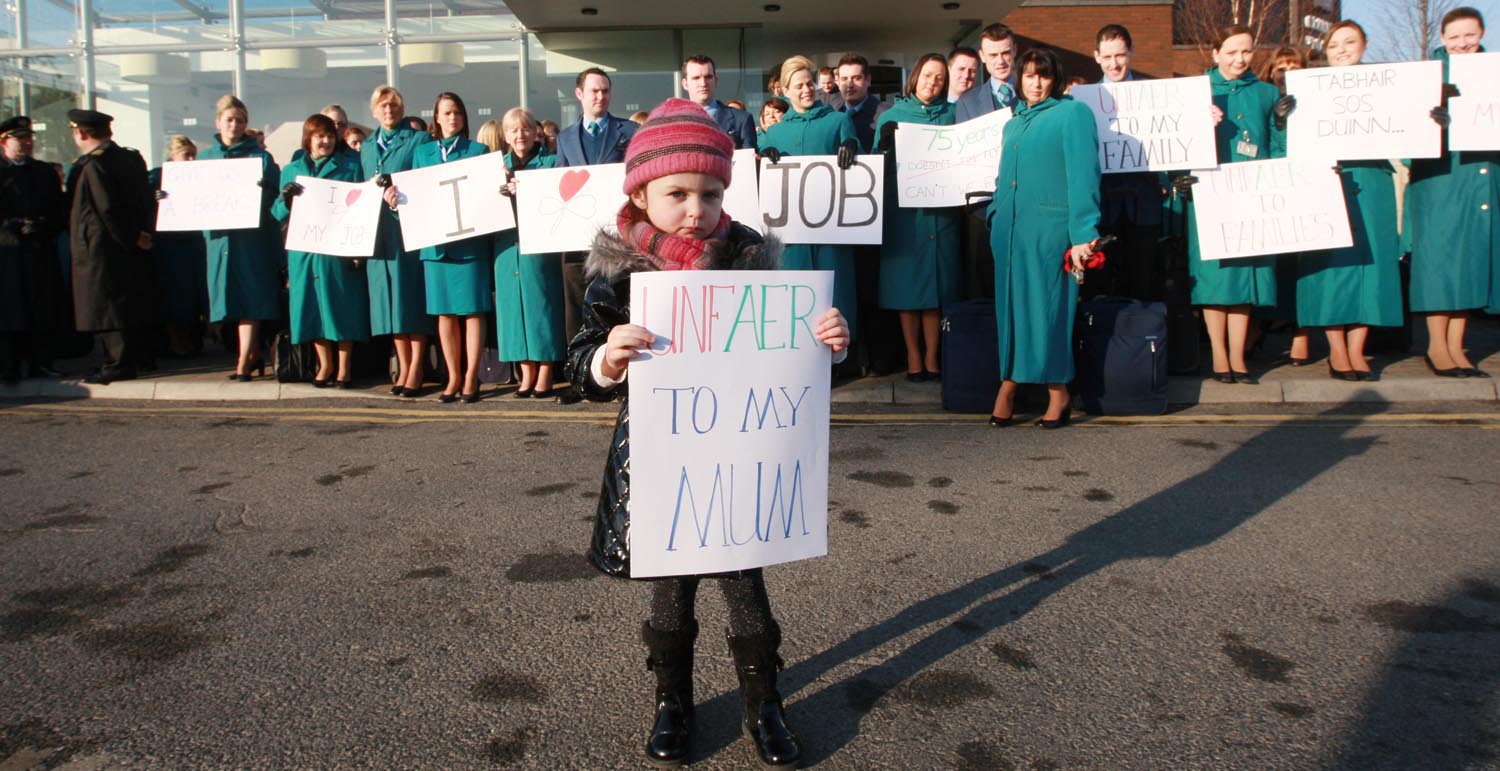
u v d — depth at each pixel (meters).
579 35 13.00
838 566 3.67
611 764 2.39
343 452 5.50
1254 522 4.05
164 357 9.02
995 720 2.58
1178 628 3.09
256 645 3.06
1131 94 6.19
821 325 2.27
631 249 2.28
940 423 6.01
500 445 5.60
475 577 3.60
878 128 6.86
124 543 4.02
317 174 6.93
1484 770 2.31
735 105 8.65
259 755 2.44
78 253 7.02
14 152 7.21
